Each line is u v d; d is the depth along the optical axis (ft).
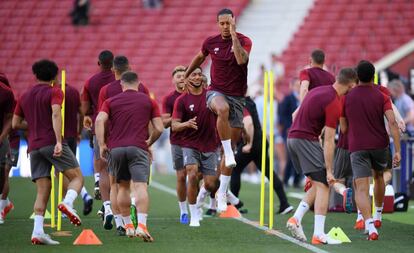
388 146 116.57
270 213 126.41
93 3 361.92
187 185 135.74
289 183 244.22
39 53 349.61
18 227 128.77
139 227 108.47
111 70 132.57
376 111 115.03
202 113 130.41
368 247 105.81
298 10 343.67
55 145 107.55
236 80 119.55
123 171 109.81
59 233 120.26
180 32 346.33
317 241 109.19
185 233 120.88
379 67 246.47
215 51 119.55
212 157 132.46
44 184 108.88
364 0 331.16
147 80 332.60
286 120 221.05
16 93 341.00
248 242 110.42
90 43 349.41
